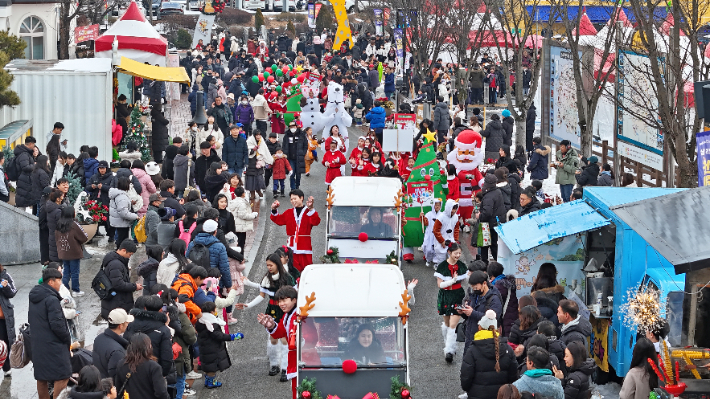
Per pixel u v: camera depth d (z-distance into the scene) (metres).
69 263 20.81
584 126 28.50
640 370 12.47
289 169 31.73
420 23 53.00
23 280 22.39
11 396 15.70
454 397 15.70
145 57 41.75
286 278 16.67
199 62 60.88
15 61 35.41
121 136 34.91
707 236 11.77
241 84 49.09
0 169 25.05
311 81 46.12
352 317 13.37
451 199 23.66
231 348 18.47
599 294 15.79
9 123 31.89
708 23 24.08
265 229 28.67
